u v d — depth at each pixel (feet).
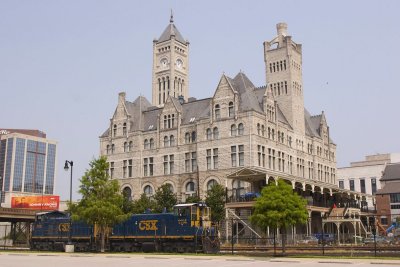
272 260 114.21
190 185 255.09
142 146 280.72
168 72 396.78
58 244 188.34
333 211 240.32
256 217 142.20
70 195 170.09
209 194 221.66
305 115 328.70
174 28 414.00
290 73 289.74
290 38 294.66
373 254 133.08
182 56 411.34
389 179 357.82
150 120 288.92
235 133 241.35
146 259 123.24
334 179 330.13
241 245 178.81
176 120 268.21
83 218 161.38
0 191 496.23
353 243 193.06
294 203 141.38
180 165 260.01
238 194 233.14
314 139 307.17
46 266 97.04
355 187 443.32
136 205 235.81
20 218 243.60
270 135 251.39
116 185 168.76
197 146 253.24
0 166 627.05
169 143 269.23
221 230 224.12
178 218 161.89
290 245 173.37
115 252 165.27
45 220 197.16
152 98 401.49
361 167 444.14
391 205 331.77
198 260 118.73
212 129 249.75
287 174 243.40
